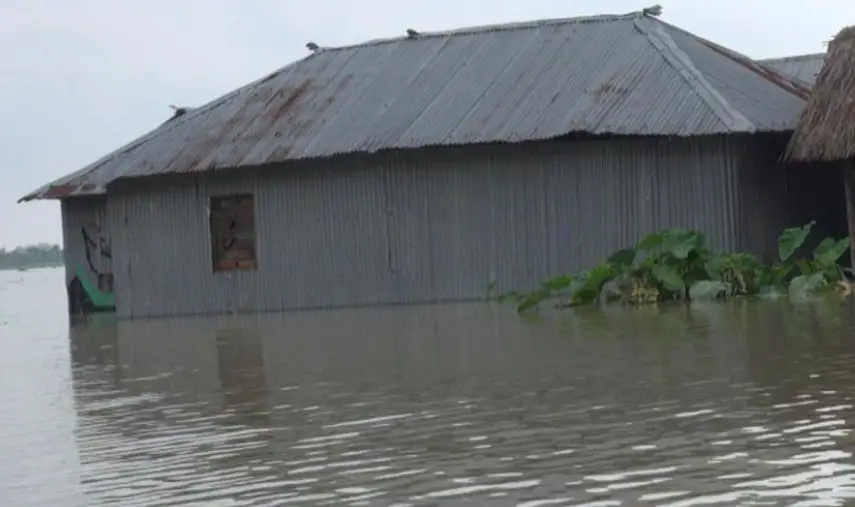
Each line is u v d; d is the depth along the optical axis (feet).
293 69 81.00
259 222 75.00
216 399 33.78
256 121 76.74
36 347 59.06
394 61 77.56
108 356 51.16
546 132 65.36
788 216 66.59
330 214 73.05
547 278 67.92
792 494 18.37
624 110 64.85
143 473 23.90
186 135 78.48
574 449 22.84
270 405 31.65
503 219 68.85
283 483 21.93
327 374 37.47
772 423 23.91
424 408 29.04
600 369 33.60
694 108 63.31
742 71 73.00
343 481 21.70
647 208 65.46
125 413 32.48
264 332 57.88
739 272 57.67
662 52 68.64
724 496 18.54
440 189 70.33
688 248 58.08
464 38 77.25
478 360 38.17
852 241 60.29
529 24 76.07
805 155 60.34
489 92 70.74
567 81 69.10
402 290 71.51
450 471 21.77
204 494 21.58
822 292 55.98
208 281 76.69
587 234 66.95
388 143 69.21
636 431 24.09
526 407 28.04
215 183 76.07
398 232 71.41
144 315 78.59
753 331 40.78
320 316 66.80
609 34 72.38
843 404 25.49
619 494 19.16
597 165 66.59
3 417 33.42
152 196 77.97
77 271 86.74
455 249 70.08
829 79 62.44
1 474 24.97
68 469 24.94
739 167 63.62
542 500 19.19
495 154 68.85
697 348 36.91
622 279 59.41
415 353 41.88
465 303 68.44
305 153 71.26
